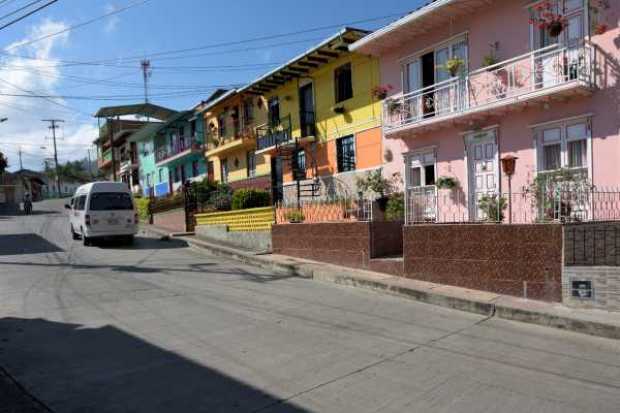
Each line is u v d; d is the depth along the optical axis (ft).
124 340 21.72
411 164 50.29
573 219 30.37
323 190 63.05
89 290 32.91
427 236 32.76
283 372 17.92
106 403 15.19
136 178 158.20
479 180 43.24
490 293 29.17
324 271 37.42
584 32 35.09
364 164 57.67
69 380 17.04
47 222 96.43
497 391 16.19
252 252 48.16
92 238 60.03
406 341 21.90
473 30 42.73
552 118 37.42
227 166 93.30
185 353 19.97
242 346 20.97
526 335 22.85
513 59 37.60
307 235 43.80
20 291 32.50
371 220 38.55
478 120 42.70
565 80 35.14
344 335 22.79
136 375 17.53
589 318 23.24
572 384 16.80
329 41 56.13
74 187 315.37
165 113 147.54
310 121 67.21
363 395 15.88
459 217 44.52
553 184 33.83
